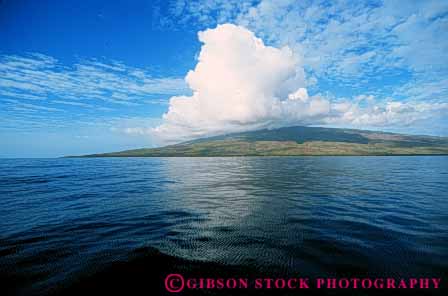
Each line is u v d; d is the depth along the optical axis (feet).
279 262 37.11
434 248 41.98
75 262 37.55
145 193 106.11
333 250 41.50
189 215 66.90
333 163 348.59
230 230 53.16
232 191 110.01
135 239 47.70
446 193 99.96
